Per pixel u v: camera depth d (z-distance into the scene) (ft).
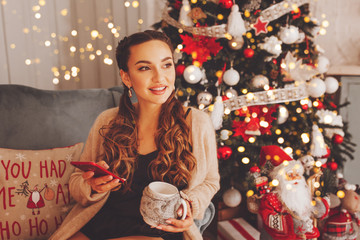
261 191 4.53
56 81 5.69
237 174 5.54
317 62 5.59
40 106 4.36
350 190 5.41
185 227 2.74
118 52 3.41
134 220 3.26
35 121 4.26
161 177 3.27
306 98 5.31
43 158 3.88
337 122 5.76
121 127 3.55
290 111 5.58
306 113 5.55
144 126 3.55
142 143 3.52
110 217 3.34
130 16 6.99
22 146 4.13
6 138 4.07
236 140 5.43
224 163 5.46
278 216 4.42
